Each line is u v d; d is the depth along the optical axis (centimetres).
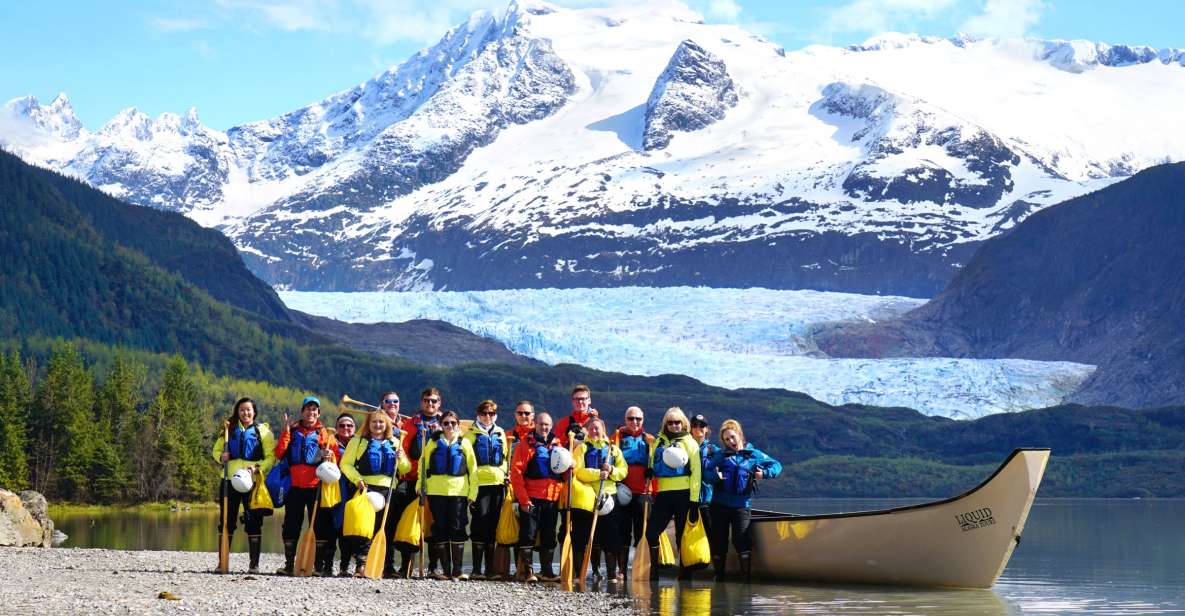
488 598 2183
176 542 4906
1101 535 5569
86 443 9881
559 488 2469
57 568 2609
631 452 2542
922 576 2564
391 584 2284
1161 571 3419
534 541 2512
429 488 2406
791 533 2659
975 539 2503
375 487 2377
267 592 2109
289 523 2391
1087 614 2328
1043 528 6400
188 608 1875
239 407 2405
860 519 2584
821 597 2411
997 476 2478
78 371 10519
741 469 2606
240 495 2423
